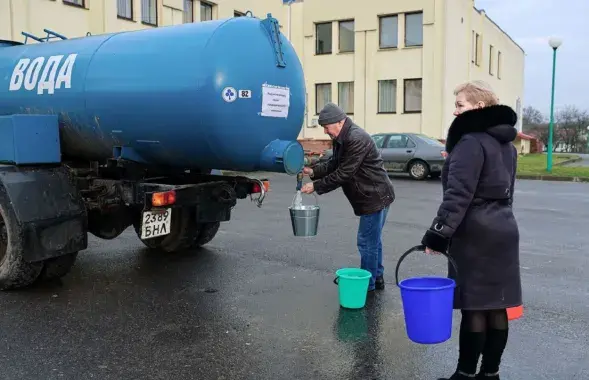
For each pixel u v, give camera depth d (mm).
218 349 3836
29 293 5047
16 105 5645
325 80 26469
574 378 3402
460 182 2975
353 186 4863
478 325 3109
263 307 4707
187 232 6422
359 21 25266
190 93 4594
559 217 9586
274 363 3617
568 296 5000
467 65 26703
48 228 4902
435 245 3027
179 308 4676
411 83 24656
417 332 3137
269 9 21266
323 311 4609
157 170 5609
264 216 9375
